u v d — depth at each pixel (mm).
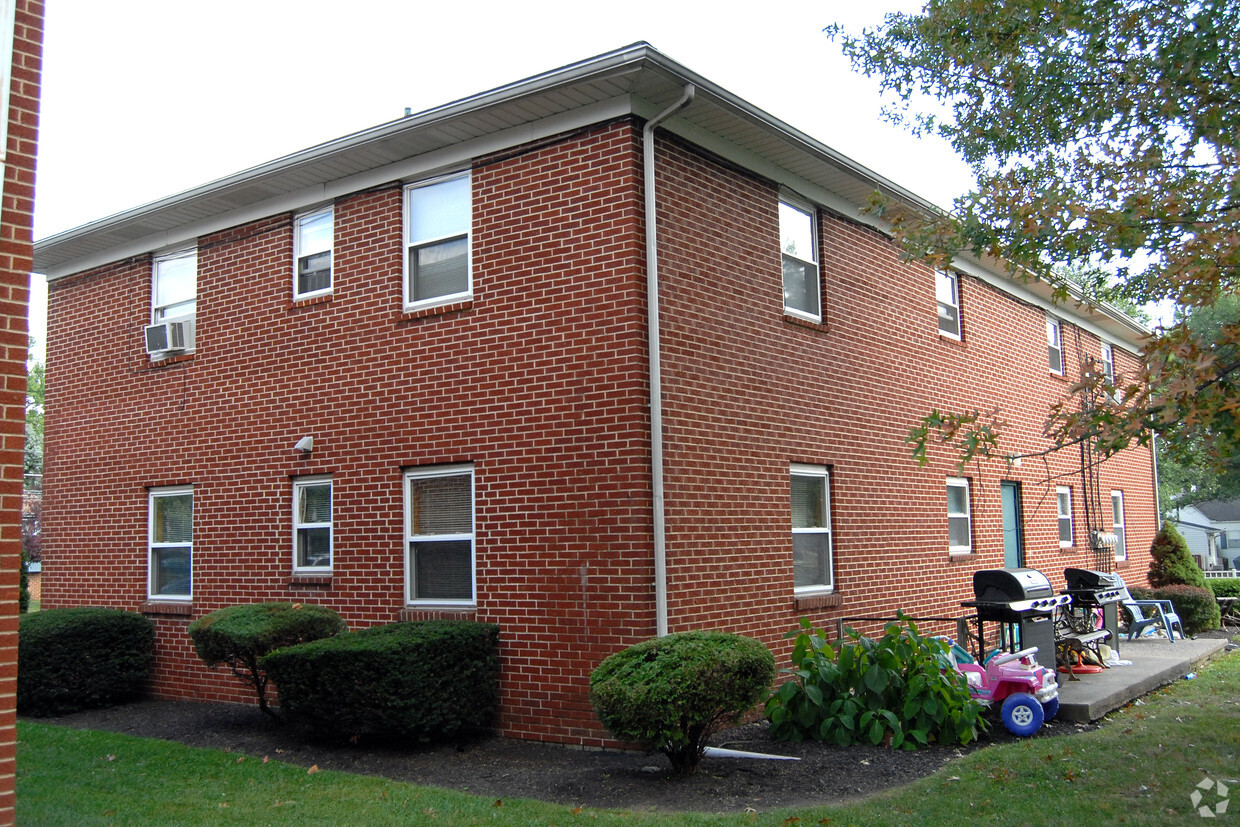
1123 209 8688
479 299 10578
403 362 11109
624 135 9734
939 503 14352
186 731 10742
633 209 9625
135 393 13797
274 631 10188
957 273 15703
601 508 9570
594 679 8227
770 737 9570
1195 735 9242
